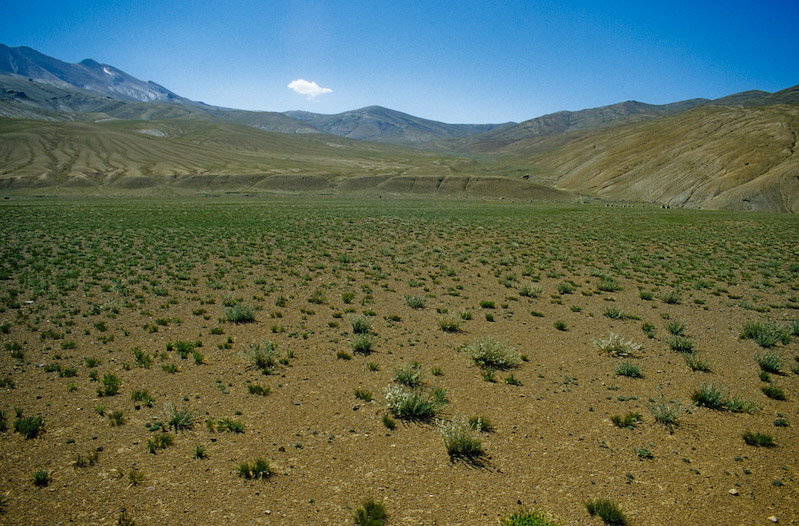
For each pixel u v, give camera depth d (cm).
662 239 4453
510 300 2173
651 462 847
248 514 682
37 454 810
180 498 712
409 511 699
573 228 5319
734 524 680
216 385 1148
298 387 1155
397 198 15900
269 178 18500
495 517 689
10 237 3472
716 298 2244
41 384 1103
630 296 2281
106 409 994
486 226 5344
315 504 711
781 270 2914
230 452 850
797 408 1079
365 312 1886
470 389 1174
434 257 3256
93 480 747
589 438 934
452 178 19438
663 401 1112
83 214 5641
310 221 5416
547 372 1302
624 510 710
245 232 4247
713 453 880
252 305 1905
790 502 730
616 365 1355
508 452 877
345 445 889
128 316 1698
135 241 3559
